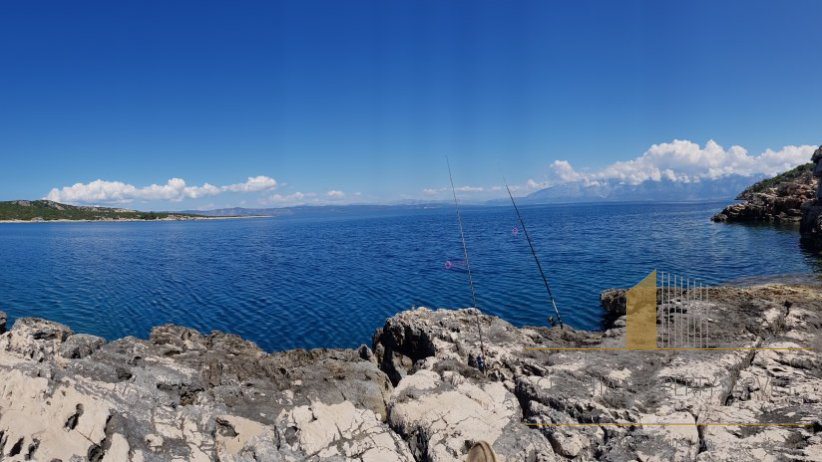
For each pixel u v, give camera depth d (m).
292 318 32.09
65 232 158.00
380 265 55.09
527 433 10.13
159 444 9.82
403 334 21.02
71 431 9.39
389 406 11.70
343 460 9.48
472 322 20.42
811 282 34.25
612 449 9.35
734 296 26.78
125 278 49.75
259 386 15.24
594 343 17.44
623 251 56.12
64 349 15.45
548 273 43.22
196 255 74.62
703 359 13.62
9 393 10.07
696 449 9.17
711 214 140.00
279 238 114.50
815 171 64.50
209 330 29.81
